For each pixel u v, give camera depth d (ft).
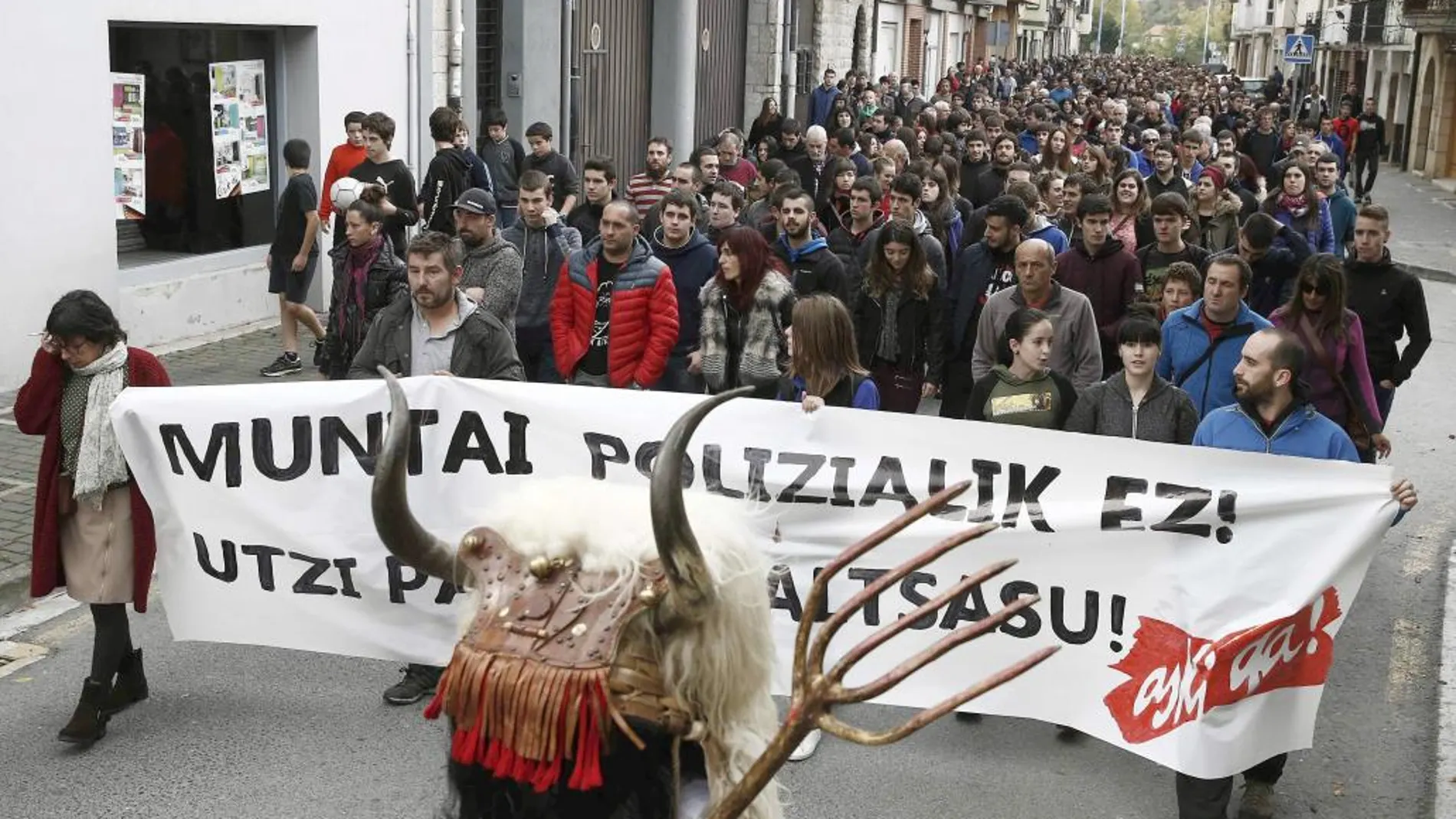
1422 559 29.30
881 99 104.78
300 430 19.51
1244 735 17.02
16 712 20.39
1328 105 216.95
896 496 18.95
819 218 45.19
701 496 9.68
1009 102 124.06
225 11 41.47
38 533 19.04
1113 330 30.22
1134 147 85.46
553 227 30.50
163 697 20.93
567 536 9.23
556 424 19.70
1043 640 18.37
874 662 18.84
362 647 19.80
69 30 36.60
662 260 28.37
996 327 26.50
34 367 18.98
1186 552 17.78
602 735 8.78
